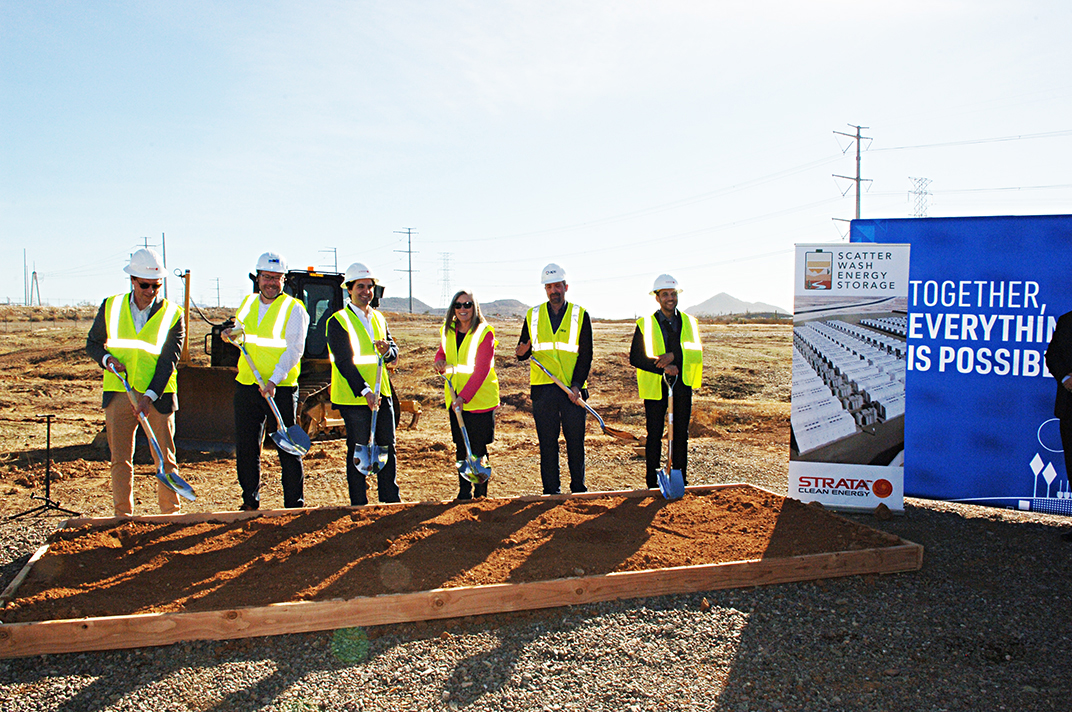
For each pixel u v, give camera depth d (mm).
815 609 3965
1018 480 6047
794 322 6176
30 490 7156
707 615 3834
